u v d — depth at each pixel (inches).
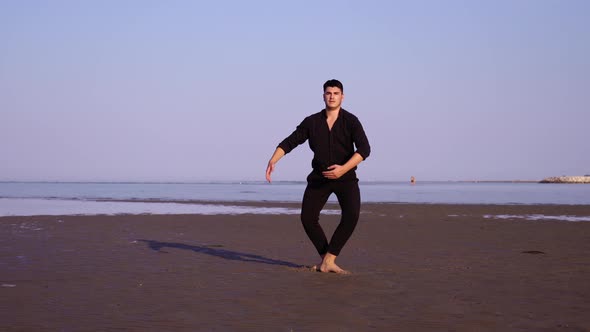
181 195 1396.4
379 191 1847.9
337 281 207.8
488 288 194.5
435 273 228.1
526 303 169.8
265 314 153.9
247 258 273.1
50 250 292.8
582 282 207.2
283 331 136.2
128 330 136.2
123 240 346.9
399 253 296.0
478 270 236.4
